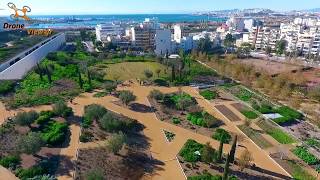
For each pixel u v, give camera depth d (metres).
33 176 61.44
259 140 84.38
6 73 121.56
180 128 89.56
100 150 73.62
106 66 156.62
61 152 71.81
